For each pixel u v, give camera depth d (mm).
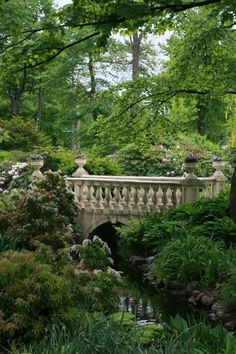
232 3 8555
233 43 12633
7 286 5570
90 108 29359
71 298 5773
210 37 12203
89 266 7098
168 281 9594
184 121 22594
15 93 36938
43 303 5508
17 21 9133
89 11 9219
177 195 13859
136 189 13953
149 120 13086
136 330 5387
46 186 11305
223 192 13688
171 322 5797
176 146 20203
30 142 26703
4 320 5391
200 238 10305
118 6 8234
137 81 12914
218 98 12781
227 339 4988
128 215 13984
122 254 12742
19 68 10008
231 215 11578
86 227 14250
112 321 5211
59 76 29703
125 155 19547
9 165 17500
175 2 8844
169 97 12961
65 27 9336
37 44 9211
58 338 4980
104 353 4652
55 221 9391
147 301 9008
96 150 13625
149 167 19344
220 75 12562
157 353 4695
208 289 8898
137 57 27906
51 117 40344
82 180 14156
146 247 11805
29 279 5578
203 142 22219
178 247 10125
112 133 13180
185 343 4906
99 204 14156
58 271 6320
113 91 13141
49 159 16219
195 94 13422
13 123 27203
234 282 7957
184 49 12680
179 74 12703
